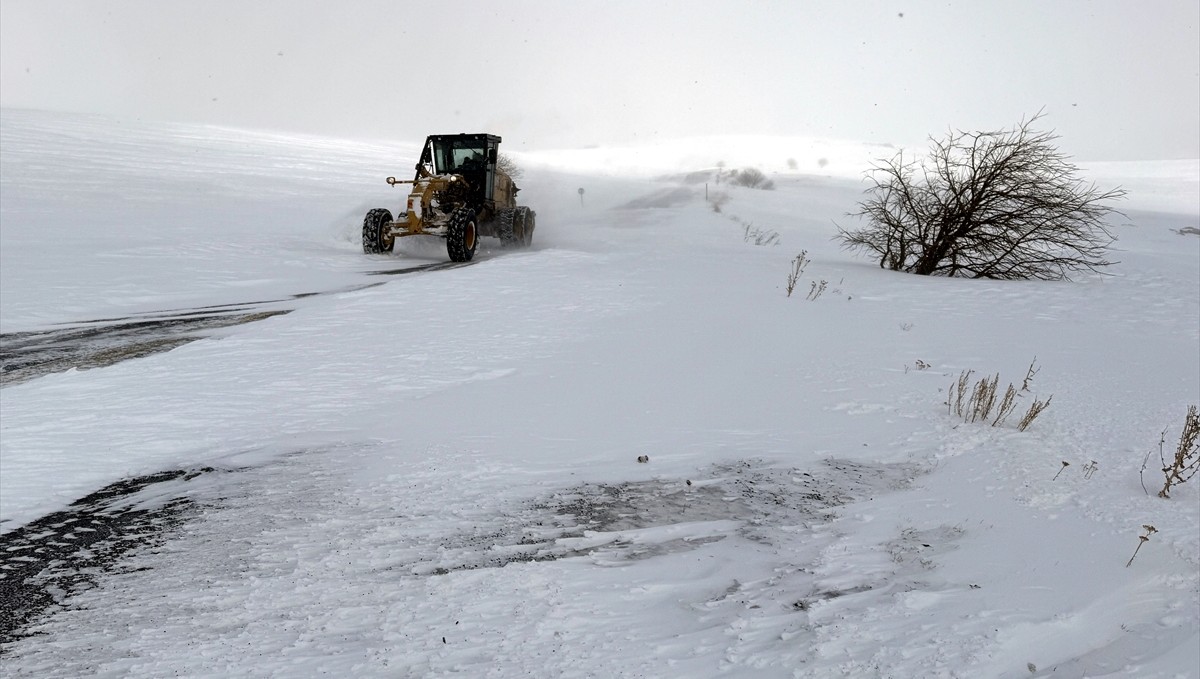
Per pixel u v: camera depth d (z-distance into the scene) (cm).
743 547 430
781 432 634
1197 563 371
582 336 993
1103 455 561
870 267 1811
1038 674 284
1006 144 1700
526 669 304
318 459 592
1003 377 809
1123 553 390
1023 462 544
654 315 1113
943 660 294
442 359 894
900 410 686
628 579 391
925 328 1070
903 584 368
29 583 417
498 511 486
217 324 1163
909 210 1806
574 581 389
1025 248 1750
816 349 927
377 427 666
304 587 391
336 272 1694
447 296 1259
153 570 423
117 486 565
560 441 618
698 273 1525
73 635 355
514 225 2105
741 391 752
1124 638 307
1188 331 1120
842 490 515
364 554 428
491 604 365
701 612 352
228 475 569
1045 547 403
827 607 347
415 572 404
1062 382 790
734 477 539
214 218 3094
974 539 422
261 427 682
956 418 659
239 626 354
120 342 1068
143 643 344
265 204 3772
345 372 852
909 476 538
